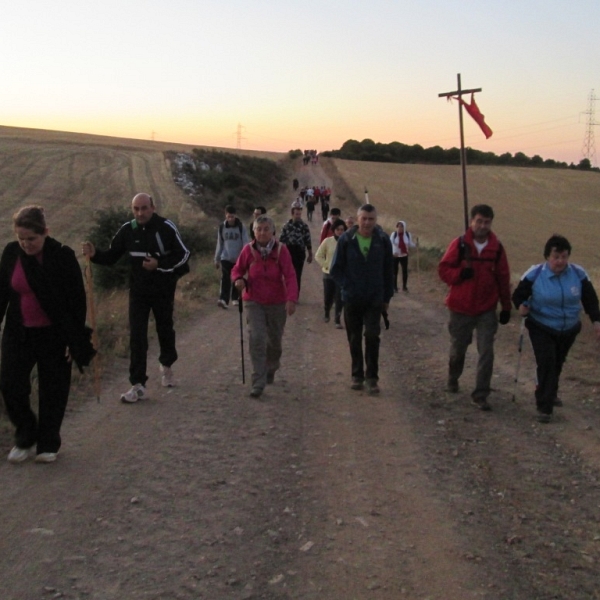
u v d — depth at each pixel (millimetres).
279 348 8109
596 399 7734
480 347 7383
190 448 6027
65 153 62219
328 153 127500
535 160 130000
